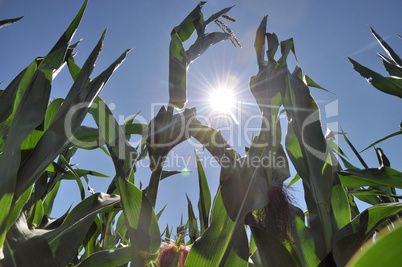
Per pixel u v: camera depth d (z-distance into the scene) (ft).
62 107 3.67
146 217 3.59
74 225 3.85
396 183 4.27
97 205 4.22
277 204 4.04
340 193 4.37
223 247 3.68
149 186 4.08
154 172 4.10
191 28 5.18
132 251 3.46
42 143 3.38
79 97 3.67
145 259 3.43
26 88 3.50
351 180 4.82
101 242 5.93
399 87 5.28
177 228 6.29
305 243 4.13
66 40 3.99
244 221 3.94
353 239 3.53
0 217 2.80
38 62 4.54
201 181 5.30
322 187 4.31
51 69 3.73
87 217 3.98
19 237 3.09
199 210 5.45
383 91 5.40
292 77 5.01
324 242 4.16
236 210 3.80
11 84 4.08
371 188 5.66
